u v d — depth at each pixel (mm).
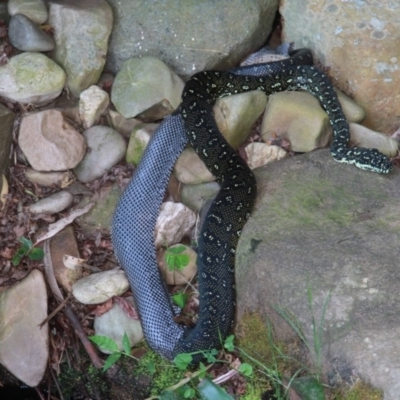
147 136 1003
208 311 863
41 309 904
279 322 824
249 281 867
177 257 907
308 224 900
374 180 957
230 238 897
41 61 1017
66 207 974
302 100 1034
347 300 789
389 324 757
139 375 880
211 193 985
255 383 824
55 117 994
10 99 1010
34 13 1037
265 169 989
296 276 826
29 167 1000
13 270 938
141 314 890
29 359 892
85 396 917
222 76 1031
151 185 958
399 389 707
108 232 971
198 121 981
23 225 963
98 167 998
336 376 754
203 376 827
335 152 981
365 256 835
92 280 907
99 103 1024
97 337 854
